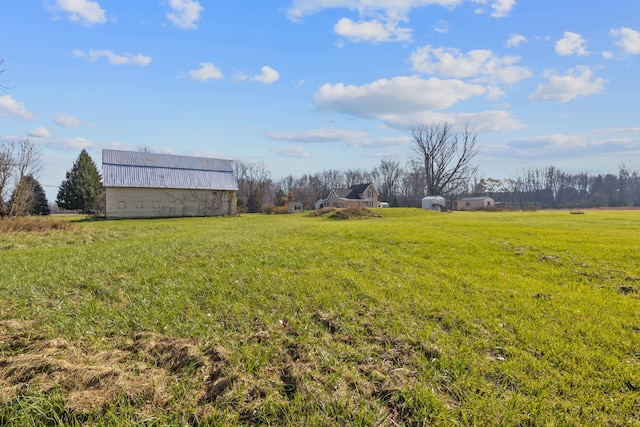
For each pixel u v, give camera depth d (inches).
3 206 780.6
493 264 264.2
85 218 1130.0
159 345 118.6
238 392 91.7
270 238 425.7
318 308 161.9
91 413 81.1
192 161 1347.2
